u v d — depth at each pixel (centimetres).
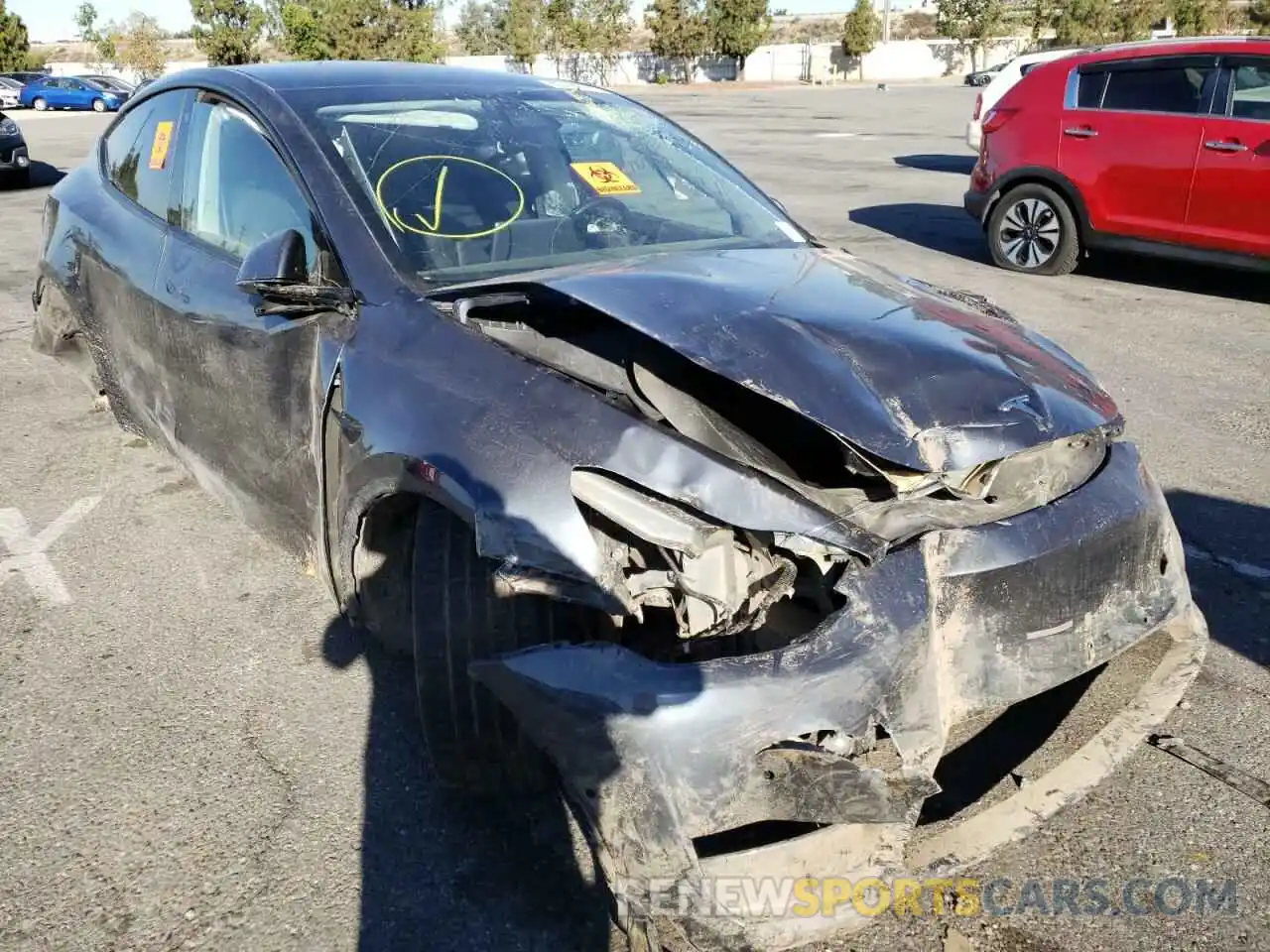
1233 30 5150
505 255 297
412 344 255
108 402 439
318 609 347
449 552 229
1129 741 246
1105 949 220
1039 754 252
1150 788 269
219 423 331
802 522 206
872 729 200
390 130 324
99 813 253
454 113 345
